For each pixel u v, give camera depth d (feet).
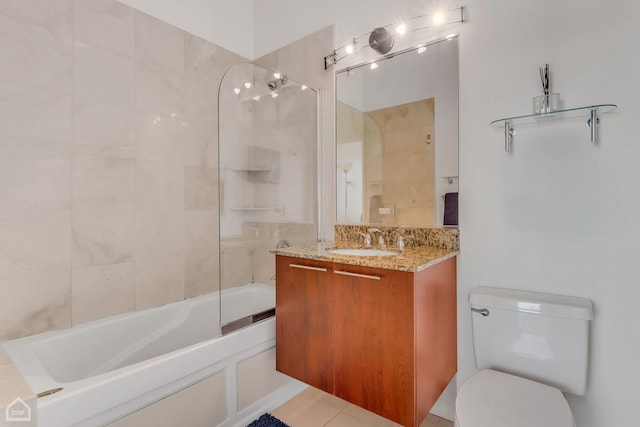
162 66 6.94
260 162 7.86
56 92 5.52
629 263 4.17
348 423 5.64
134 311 6.56
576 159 4.49
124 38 6.35
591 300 4.40
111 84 6.18
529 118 4.75
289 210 7.61
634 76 4.12
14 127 5.12
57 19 5.51
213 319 7.45
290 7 7.89
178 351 4.70
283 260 5.65
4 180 5.05
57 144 5.55
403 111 6.11
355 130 6.73
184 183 7.36
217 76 8.00
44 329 5.47
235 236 7.47
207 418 4.97
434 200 5.77
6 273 5.09
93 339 5.78
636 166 4.12
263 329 5.82
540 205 4.76
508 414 3.61
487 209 5.20
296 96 7.62
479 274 5.29
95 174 6.01
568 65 4.53
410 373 4.16
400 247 5.62
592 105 4.31
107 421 3.92
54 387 3.74
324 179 7.20
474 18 5.30
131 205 6.50
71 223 5.74
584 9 4.42
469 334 5.41
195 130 7.56
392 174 6.26
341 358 4.84
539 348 4.39
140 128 6.61
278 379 6.12
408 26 6.01
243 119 7.68
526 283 4.89
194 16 7.52
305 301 5.29
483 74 5.22
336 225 6.98
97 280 6.07
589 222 4.41
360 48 6.65
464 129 5.41
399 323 4.23
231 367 5.31
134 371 4.14
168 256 7.11
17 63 5.13
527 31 4.84
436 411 5.84
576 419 4.49
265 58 8.46
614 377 4.26
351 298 4.69
